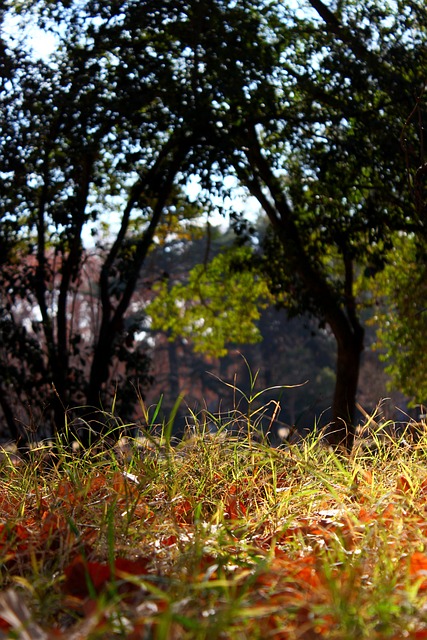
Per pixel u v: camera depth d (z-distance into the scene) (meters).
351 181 13.15
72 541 2.77
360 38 12.68
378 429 4.21
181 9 12.46
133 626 1.98
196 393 51.00
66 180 13.05
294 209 14.28
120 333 14.03
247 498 3.77
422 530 2.95
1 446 4.44
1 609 1.97
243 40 12.50
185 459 3.92
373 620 2.09
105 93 13.00
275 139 13.35
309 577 2.45
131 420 13.74
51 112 12.35
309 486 3.62
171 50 12.58
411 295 15.14
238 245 14.93
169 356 50.84
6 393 13.20
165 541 3.07
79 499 3.47
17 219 13.40
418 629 2.04
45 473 4.04
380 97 12.91
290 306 14.82
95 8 12.44
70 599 2.21
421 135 9.01
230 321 18.17
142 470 3.79
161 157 13.24
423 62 12.66
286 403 51.00
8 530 2.99
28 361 13.44
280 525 3.27
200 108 12.26
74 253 13.52
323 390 50.91
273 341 52.91
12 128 12.50
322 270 14.94
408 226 13.19
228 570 2.59
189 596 2.13
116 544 2.89
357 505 3.29
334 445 4.46
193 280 18.02
